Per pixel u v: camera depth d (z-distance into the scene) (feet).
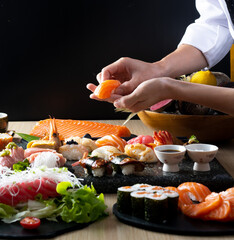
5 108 10.05
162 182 5.25
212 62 6.94
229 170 5.84
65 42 9.86
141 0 9.78
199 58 6.80
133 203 4.33
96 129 7.61
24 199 4.58
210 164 5.80
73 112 10.09
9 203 4.56
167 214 4.26
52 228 4.15
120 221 4.35
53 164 5.49
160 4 9.80
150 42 9.95
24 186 4.59
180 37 9.92
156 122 6.98
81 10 9.76
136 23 9.86
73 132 7.47
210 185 5.26
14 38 9.81
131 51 9.96
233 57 9.80
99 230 4.17
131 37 9.90
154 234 4.08
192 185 4.79
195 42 6.84
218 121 6.63
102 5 9.76
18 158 5.72
